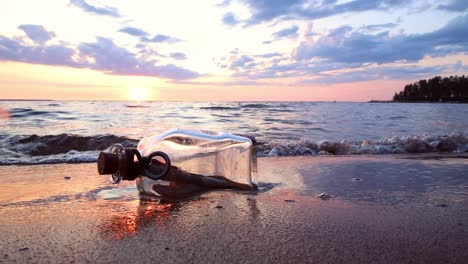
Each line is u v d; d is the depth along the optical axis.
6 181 3.17
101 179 3.27
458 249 1.64
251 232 1.85
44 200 2.49
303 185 3.06
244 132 10.51
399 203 2.48
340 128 12.11
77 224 1.96
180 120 14.37
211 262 1.47
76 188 2.88
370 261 1.50
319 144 6.08
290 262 1.48
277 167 4.02
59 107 20.27
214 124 13.04
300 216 2.15
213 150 2.70
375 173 3.65
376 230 1.90
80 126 11.14
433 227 1.96
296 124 13.43
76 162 4.55
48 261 1.47
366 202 2.50
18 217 2.09
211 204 2.40
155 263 1.46
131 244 1.67
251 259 1.51
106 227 1.92
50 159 4.66
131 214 2.16
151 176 2.26
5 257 1.51
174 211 2.23
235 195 2.66
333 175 3.54
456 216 2.18
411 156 5.16
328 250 1.62
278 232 1.86
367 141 6.54
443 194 2.76
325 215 2.18
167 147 2.45
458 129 12.21
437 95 85.12
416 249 1.64
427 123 14.80
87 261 1.47
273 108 25.48
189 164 2.55
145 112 18.39
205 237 1.77
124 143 6.55
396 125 13.75
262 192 2.78
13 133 8.64
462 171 3.78
